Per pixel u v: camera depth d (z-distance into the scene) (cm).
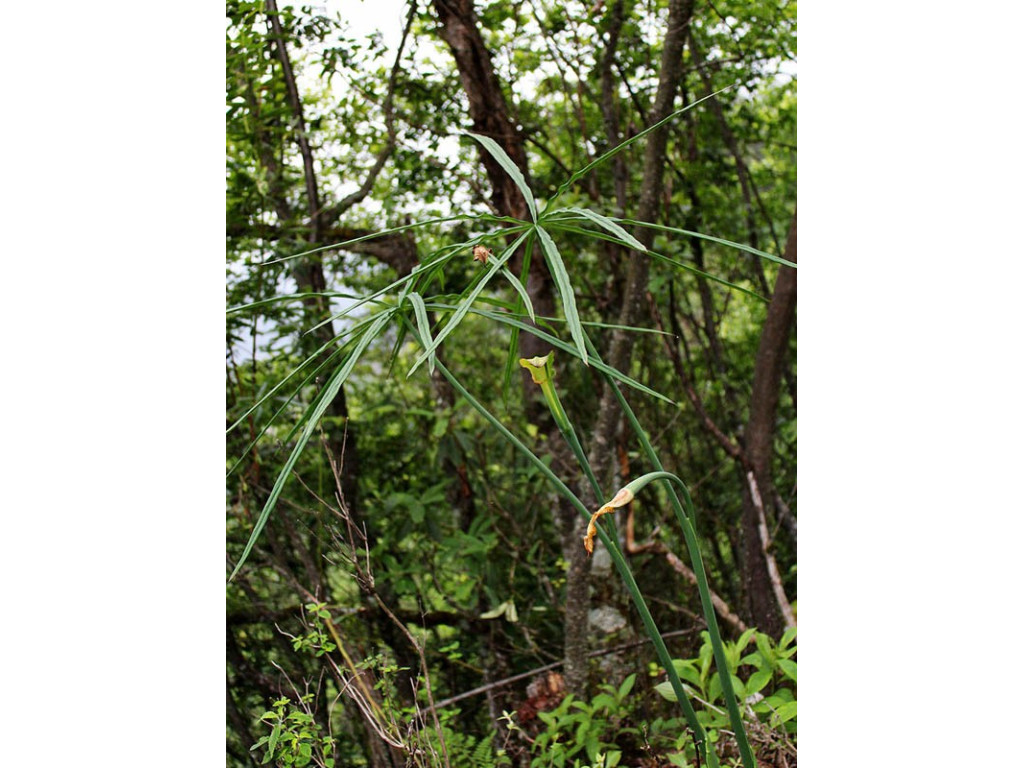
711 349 275
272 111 212
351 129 229
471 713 222
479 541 219
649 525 263
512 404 247
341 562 202
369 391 242
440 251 105
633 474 259
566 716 171
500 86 241
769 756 156
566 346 107
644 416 260
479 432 239
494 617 222
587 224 241
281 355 211
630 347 204
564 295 91
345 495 214
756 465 236
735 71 258
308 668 201
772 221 286
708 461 276
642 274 203
